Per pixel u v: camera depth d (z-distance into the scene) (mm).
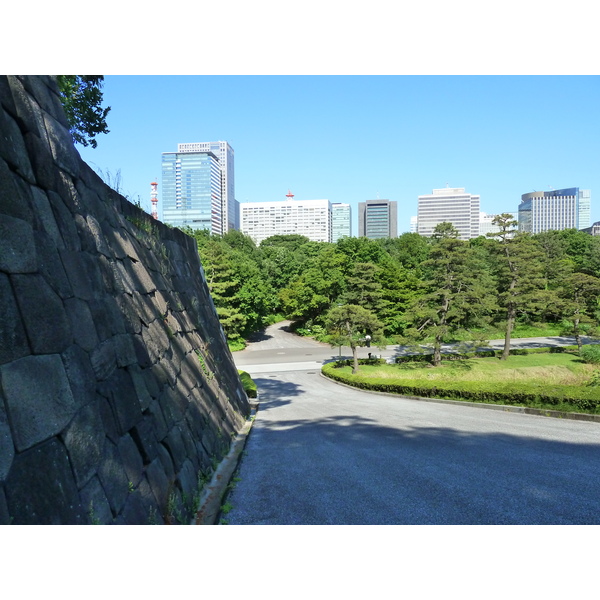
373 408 11766
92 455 2418
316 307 39969
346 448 6180
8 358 1967
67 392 2363
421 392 14125
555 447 6059
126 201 5387
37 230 2623
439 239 26016
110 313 3455
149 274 5441
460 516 3422
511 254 28781
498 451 5809
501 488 4121
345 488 4188
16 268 2252
